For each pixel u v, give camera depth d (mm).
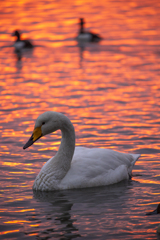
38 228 7340
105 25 43125
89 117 15336
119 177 9828
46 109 16453
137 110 16266
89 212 8016
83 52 31297
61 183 9305
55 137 13328
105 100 17859
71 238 6977
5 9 53062
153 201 8547
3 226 7422
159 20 45469
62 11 52312
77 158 9844
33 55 30578
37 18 47031
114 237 7012
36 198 8750
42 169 9406
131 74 23156
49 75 23406
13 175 10031
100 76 22828
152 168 10609
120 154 10344
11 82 21672
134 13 50656
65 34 39312
